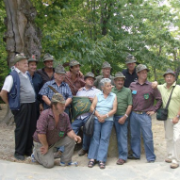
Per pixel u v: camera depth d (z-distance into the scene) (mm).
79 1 8555
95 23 9680
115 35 9797
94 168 3973
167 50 10203
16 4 6453
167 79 4133
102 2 9594
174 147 3951
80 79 5027
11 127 6398
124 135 4414
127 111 4340
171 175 3658
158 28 10211
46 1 6938
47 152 3830
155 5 10516
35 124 4359
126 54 9250
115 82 4480
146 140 4309
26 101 4117
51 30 8102
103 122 4305
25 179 3371
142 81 4367
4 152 4508
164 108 4180
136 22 9625
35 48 6746
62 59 6957
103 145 4203
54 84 4438
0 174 3473
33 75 4672
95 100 4387
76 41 7441
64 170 3805
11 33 6504
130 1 9977
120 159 4332
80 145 5035
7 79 3955
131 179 3539
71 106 4777
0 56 11398
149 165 4074
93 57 7500
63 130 3791
